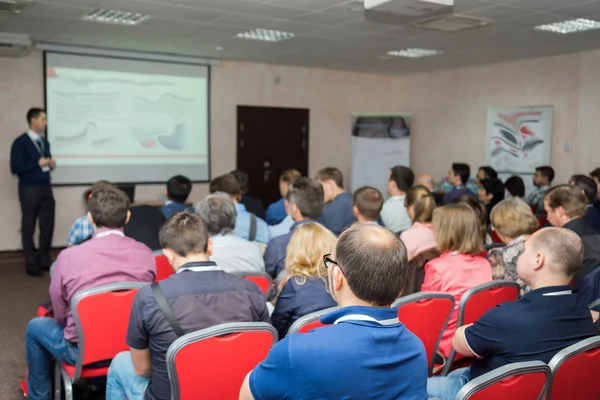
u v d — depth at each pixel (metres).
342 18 5.67
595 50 7.41
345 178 10.29
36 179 6.13
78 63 7.45
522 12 5.34
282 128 9.44
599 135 7.43
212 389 1.76
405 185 4.63
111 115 7.77
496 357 1.77
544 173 7.09
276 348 1.15
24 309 4.71
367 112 10.43
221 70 8.71
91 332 2.26
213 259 2.75
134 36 6.71
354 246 1.21
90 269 2.35
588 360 1.69
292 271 2.19
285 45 7.32
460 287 2.45
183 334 1.79
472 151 9.25
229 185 4.12
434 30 6.24
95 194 2.53
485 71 8.95
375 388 1.12
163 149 8.27
